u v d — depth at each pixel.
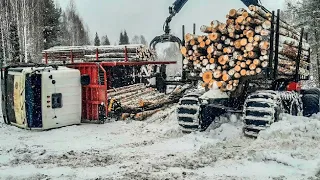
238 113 8.52
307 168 5.33
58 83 9.83
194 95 8.26
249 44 7.29
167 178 5.15
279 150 6.10
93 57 18.58
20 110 9.71
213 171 5.46
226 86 7.76
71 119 10.18
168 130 8.62
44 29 46.03
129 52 16.98
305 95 9.97
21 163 6.24
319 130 6.95
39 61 39.38
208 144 6.94
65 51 20.17
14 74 9.93
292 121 7.39
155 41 10.34
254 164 5.70
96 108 10.67
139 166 5.84
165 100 12.72
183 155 6.46
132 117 10.77
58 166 6.01
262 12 7.51
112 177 5.29
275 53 7.47
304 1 30.72
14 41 32.41
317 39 29.45
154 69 17.42
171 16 10.20
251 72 7.46
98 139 8.27
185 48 8.30
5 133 9.18
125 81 14.91
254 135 7.17
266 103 7.06
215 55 7.75
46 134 9.02
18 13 37.84
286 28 8.66
